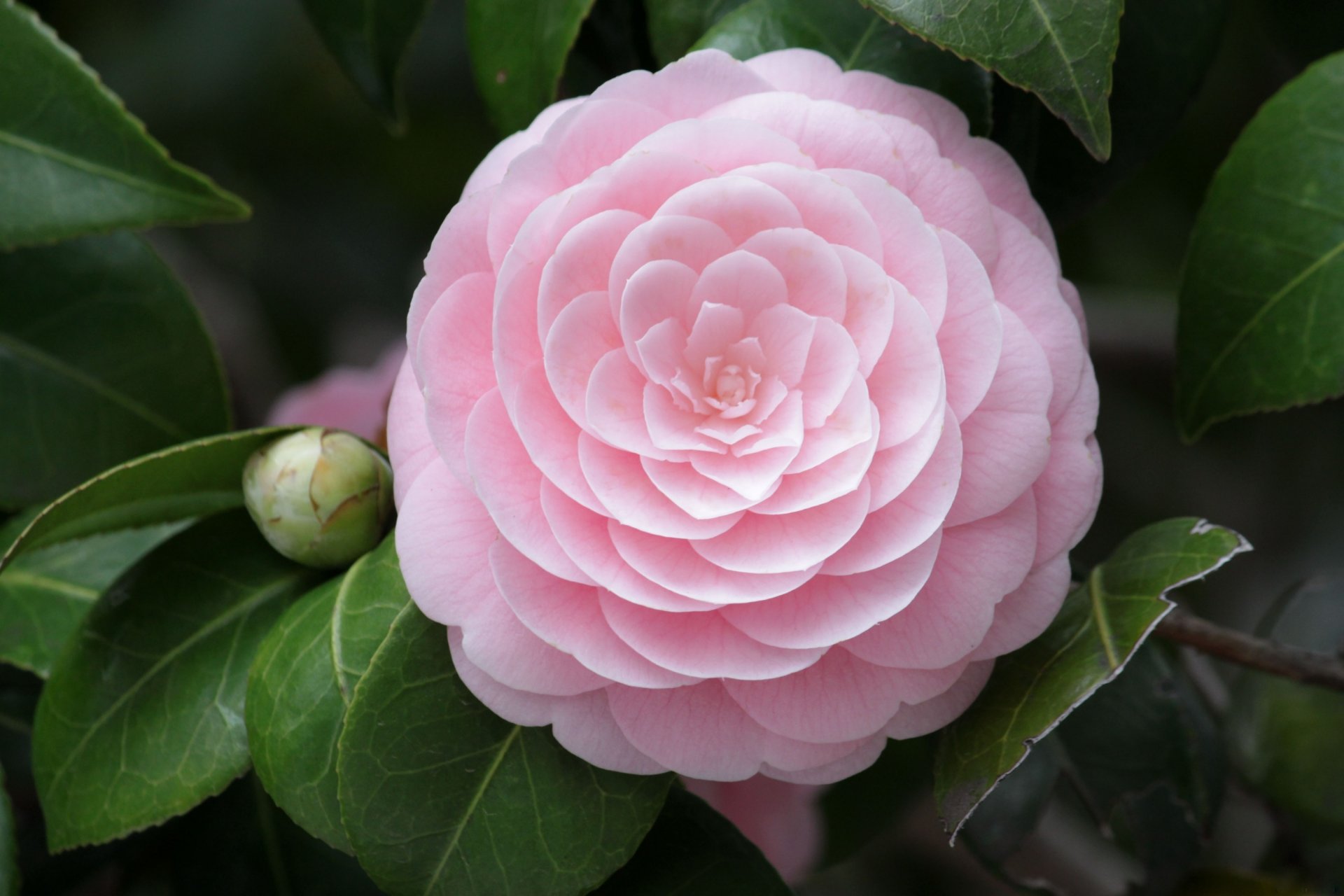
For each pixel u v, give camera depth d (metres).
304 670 0.53
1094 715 0.61
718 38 0.55
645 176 0.51
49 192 0.58
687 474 0.51
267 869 0.60
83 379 0.60
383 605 0.53
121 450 0.61
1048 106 0.52
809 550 0.51
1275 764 0.63
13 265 0.60
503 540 0.51
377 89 0.61
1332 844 0.62
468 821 0.53
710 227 0.51
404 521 0.51
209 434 0.61
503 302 0.51
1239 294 0.57
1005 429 0.51
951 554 0.52
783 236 0.51
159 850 0.61
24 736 0.61
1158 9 0.57
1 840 0.56
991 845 0.61
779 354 0.52
